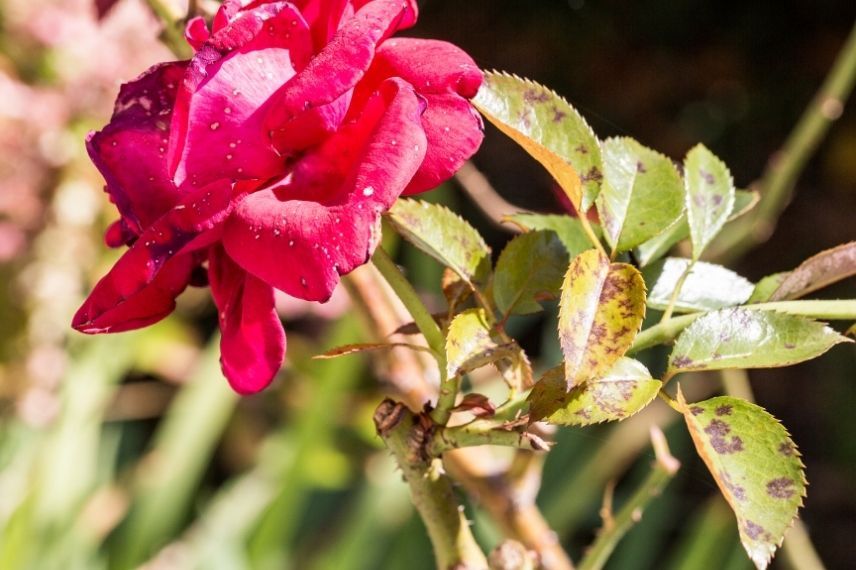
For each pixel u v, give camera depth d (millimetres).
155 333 1580
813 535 1860
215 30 501
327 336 1433
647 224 532
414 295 514
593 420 494
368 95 502
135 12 1105
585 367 489
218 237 497
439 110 493
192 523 1657
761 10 2102
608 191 536
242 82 493
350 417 1468
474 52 2145
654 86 2141
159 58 1158
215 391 1300
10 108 1131
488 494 595
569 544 1527
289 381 1604
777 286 542
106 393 1320
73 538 1251
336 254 470
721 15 2117
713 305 551
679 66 2139
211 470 1719
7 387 1229
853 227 2016
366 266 590
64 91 1156
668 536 1681
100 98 1168
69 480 1235
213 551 1300
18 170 1166
